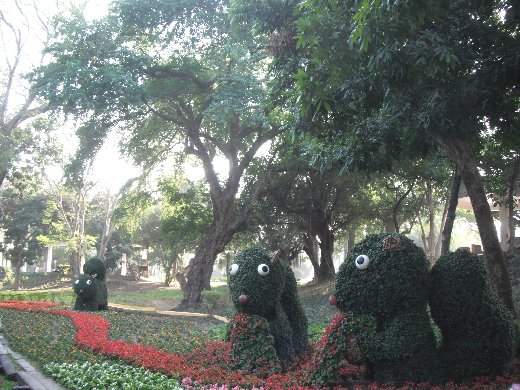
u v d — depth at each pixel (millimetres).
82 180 24547
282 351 8445
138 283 42062
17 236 40438
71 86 18703
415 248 7340
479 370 6977
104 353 9320
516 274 15781
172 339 12383
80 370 7789
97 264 18828
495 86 8445
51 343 10867
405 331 6922
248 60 19016
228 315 18219
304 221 28250
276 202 26531
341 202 27016
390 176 23375
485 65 8445
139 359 8477
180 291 34312
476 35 8695
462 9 8695
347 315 7277
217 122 21547
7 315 16016
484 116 9695
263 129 23094
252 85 18969
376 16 6766
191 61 21906
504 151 13352
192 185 27203
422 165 19969
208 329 15180
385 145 10070
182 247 34094
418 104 9250
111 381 7215
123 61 20125
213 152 26672
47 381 7523
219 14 20797
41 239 34750
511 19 8383
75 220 34406
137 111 21688
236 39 19953
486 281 7242
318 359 7074
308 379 7027
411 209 27156
